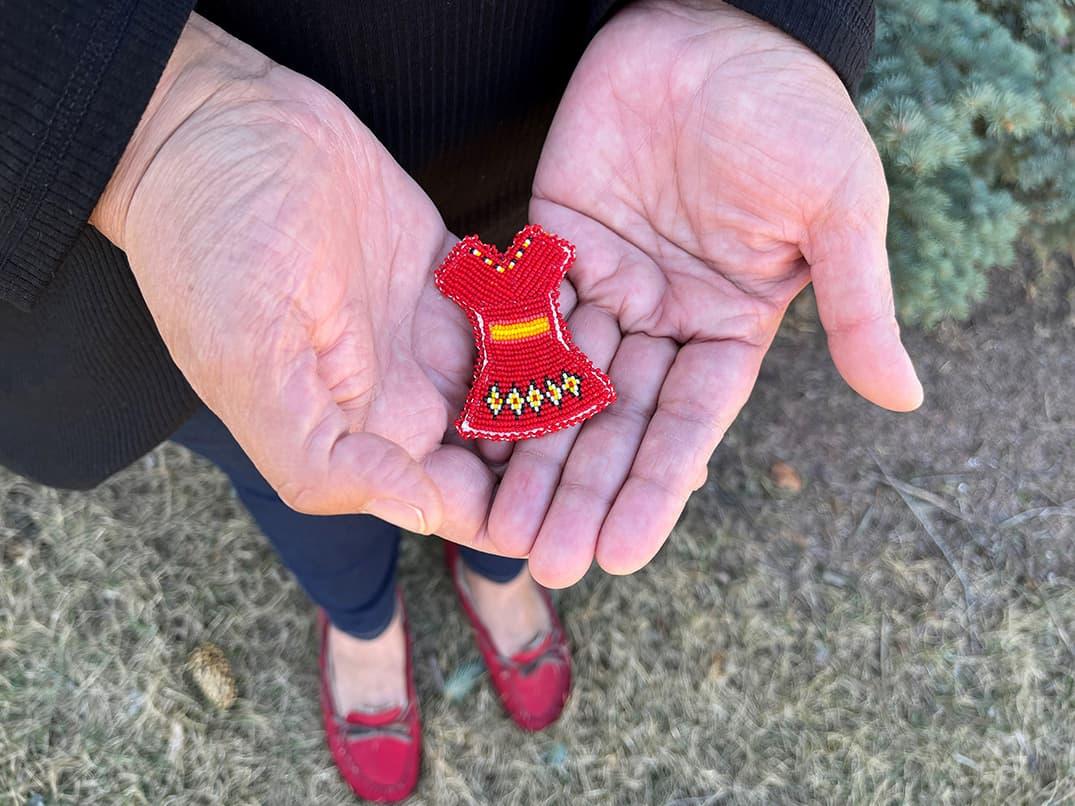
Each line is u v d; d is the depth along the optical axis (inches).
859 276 10.0
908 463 20.1
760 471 20.0
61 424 11.1
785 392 20.6
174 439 13.4
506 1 10.3
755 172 10.4
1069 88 16.0
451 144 11.6
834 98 10.3
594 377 10.7
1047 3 16.7
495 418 10.4
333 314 8.7
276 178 8.5
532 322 11.1
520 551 10.4
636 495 9.9
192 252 8.2
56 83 7.7
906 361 10.1
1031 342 21.1
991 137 16.9
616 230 11.8
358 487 7.8
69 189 8.1
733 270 11.1
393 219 10.7
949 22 16.1
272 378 8.0
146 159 8.5
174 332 8.5
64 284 9.4
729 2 10.3
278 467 8.1
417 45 10.2
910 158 14.9
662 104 11.0
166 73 8.6
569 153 11.7
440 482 10.1
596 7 11.1
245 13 9.5
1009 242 17.9
